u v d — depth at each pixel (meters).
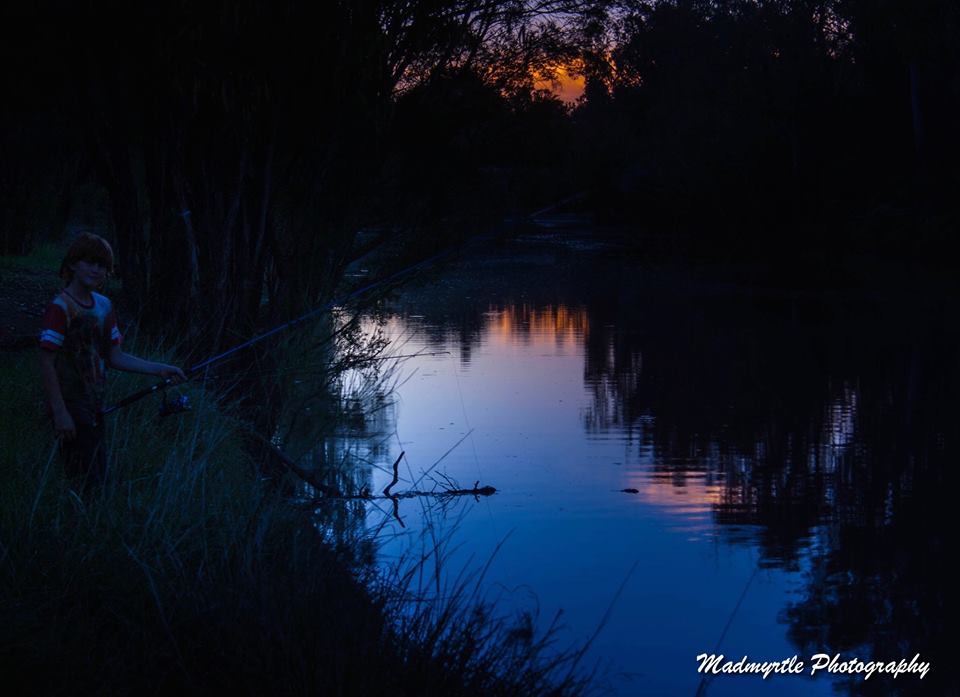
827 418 10.51
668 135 38.59
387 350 14.90
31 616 3.98
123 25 7.29
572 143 9.21
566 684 4.43
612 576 6.15
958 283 24.92
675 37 35.88
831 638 5.36
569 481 8.23
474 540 6.76
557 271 31.41
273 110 7.70
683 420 10.50
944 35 31.61
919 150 35.31
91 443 5.15
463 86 8.89
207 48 7.18
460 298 24.03
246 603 4.39
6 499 4.87
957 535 6.93
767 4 37.50
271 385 8.23
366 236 9.91
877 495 7.88
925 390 11.93
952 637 5.35
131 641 4.15
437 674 4.08
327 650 4.06
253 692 3.85
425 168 8.83
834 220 35.50
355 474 8.30
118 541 4.74
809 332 17.27
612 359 14.62
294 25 7.30
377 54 7.69
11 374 6.91
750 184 39.22
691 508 7.54
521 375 13.23
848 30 36.31
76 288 5.17
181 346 7.98
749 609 5.70
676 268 32.03
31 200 13.92
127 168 8.20
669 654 5.14
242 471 6.47
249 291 8.27
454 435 9.77
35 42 7.43
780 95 37.75
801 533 6.96
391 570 5.73
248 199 8.25
